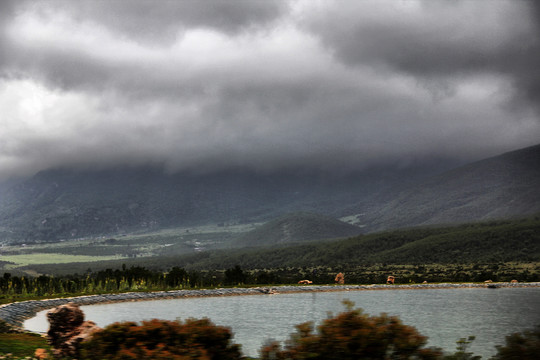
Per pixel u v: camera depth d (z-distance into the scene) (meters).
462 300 145.38
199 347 23.70
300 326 22.16
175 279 195.62
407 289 191.62
